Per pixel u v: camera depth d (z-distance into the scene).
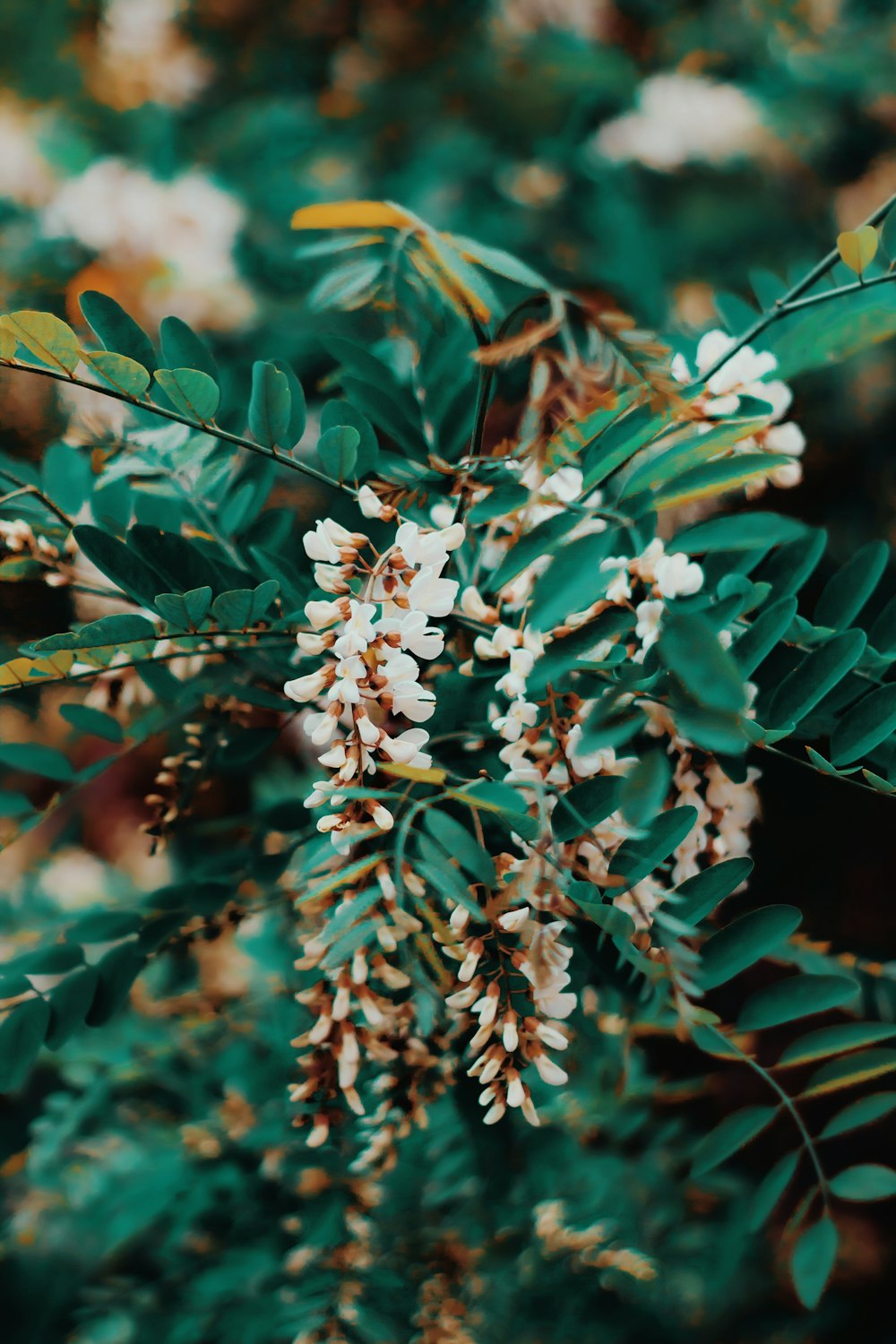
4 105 1.47
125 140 1.54
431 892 0.53
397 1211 0.68
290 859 0.61
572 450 0.50
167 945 0.60
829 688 0.52
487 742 0.54
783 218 1.48
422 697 0.48
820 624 0.56
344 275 0.55
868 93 1.52
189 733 0.63
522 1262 0.70
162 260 1.34
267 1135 0.68
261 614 0.52
